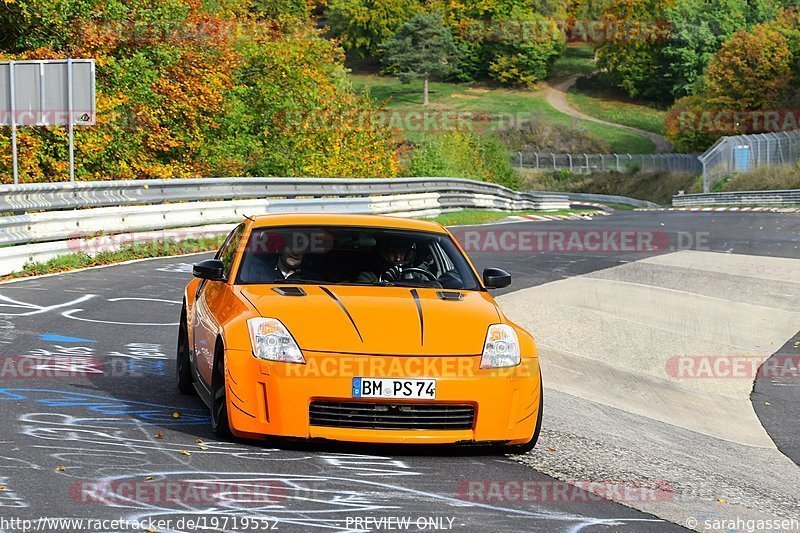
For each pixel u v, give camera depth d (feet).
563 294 85.81
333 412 33.81
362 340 34.14
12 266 79.87
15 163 95.09
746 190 365.40
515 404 34.88
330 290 38.45
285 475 30.89
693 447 44.21
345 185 148.15
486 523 27.48
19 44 144.66
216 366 35.81
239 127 175.11
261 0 309.63
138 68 147.23
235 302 37.22
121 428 35.99
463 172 289.94
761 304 86.99
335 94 201.36
